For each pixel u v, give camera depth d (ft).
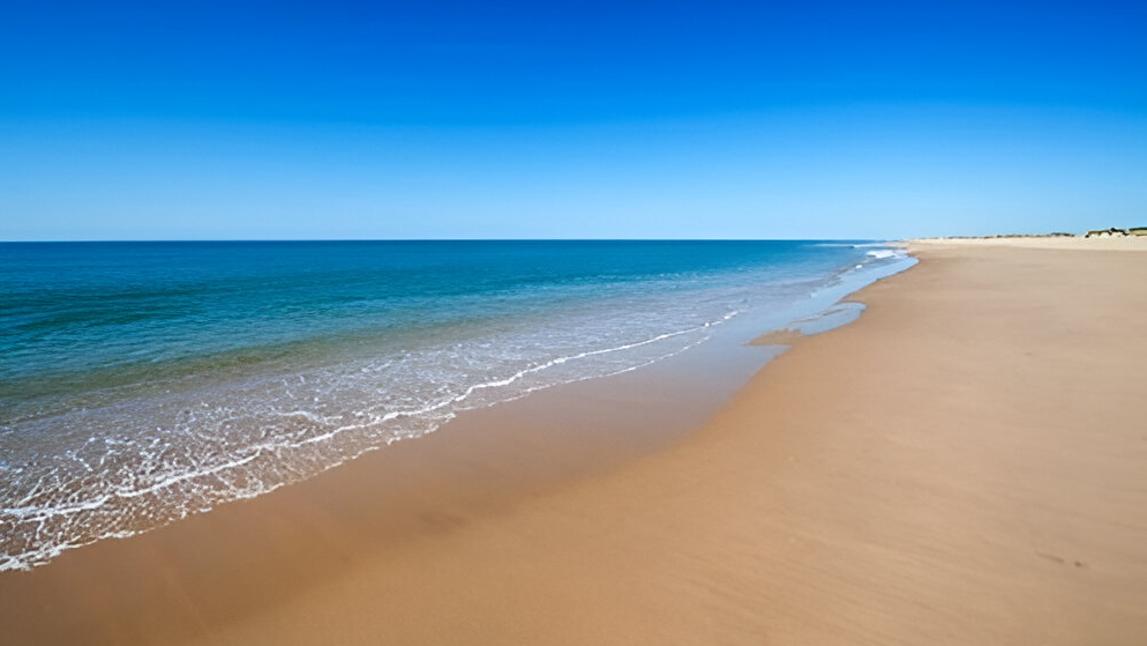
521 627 11.41
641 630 11.16
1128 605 11.34
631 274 138.51
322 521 16.42
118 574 13.96
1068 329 39.70
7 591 13.32
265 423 25.18
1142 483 16.49
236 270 148.46
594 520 15.99
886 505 15.90
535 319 57.88
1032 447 19.36
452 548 14.70
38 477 19.54
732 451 20.85
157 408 27.20
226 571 13.98
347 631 11.53
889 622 11.14
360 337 46.68
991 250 192.03
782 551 13.80
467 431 24.20
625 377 33.53
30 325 50.26
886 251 299.17
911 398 25.80
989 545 13.67
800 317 56.59
